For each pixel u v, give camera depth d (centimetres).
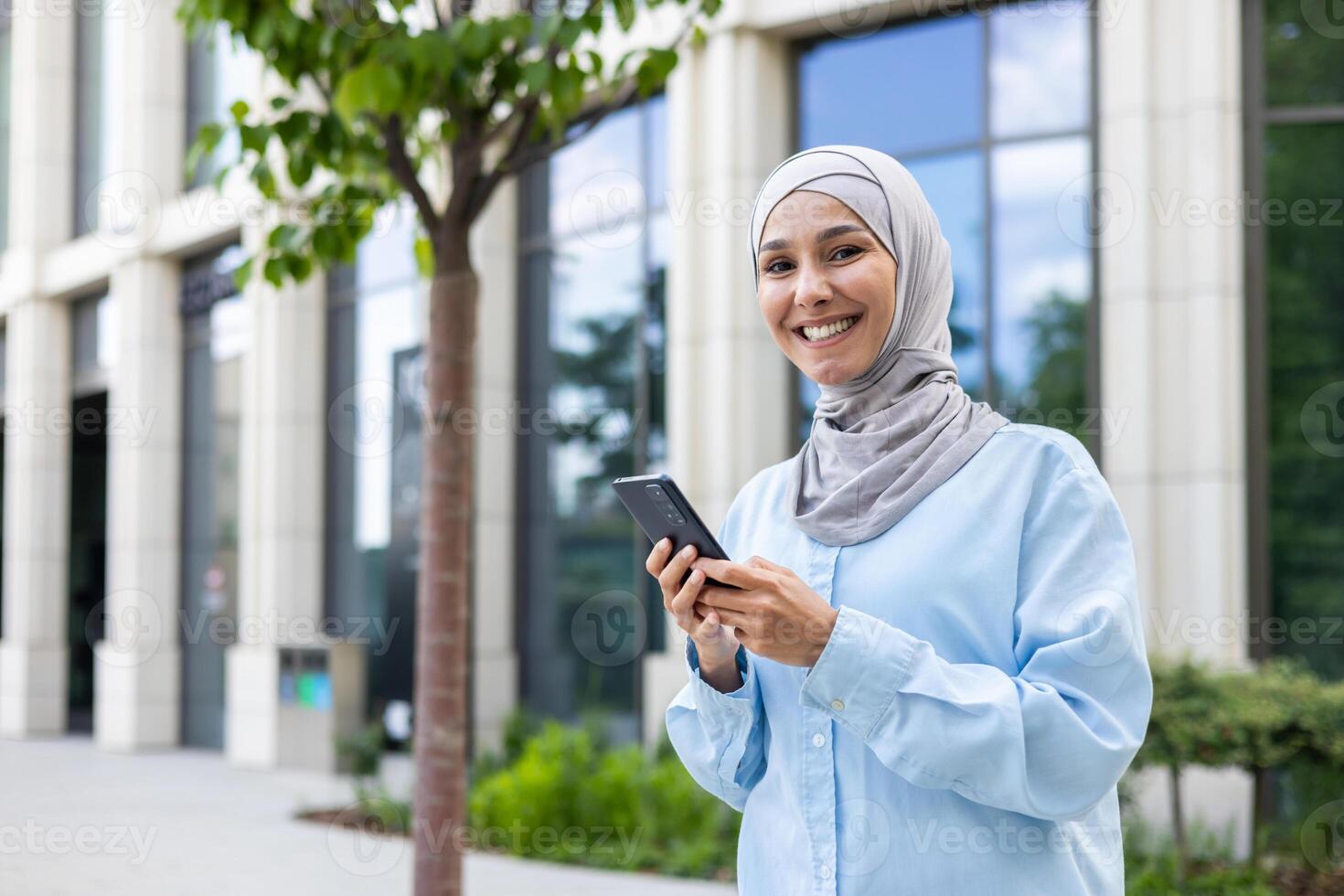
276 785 1052
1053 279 787
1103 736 158
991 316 806
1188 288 736
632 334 980
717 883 650
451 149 455
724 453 859
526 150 469
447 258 445
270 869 713
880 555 175
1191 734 608
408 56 399
